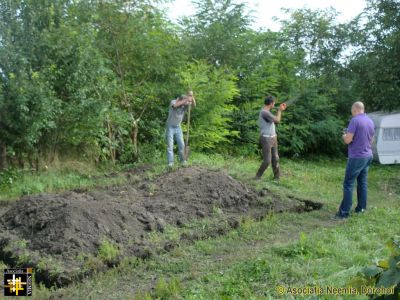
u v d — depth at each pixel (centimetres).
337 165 1634
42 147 1095
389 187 1202
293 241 654
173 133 1139
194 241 686
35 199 748
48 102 967
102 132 1144
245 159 1453
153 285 536
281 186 1037
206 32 1544
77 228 648
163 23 1367
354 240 666
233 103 1579
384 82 1574
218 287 498
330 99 1773
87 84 1077
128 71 1309
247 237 706
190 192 860
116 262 595
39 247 624
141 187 920
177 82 1358
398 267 304
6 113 952
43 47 1003
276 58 1689
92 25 1180
